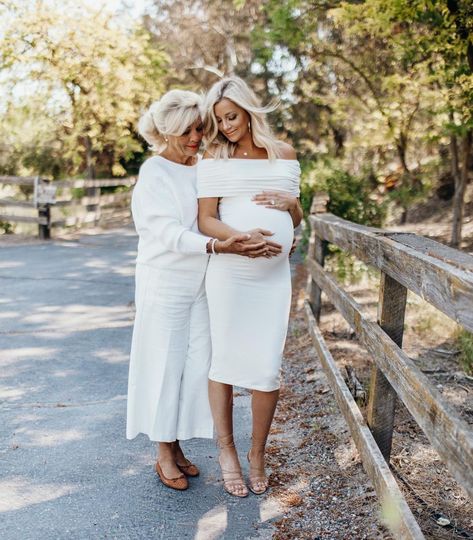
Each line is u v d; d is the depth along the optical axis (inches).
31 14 600.4
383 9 269.9
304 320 229.8
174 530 102.5
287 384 169.8
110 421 147.0
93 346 210.5
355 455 125.0
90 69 629.6
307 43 393.1
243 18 781.9
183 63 890.1
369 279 264.1
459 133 321.7
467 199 486.9
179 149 111.0
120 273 344.8
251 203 108.6
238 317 110.4
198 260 111.7
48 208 502.3
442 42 253.1
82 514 107.4
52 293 293.1
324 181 303.3
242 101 104.5
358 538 98.0
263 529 102.5
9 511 108.5
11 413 152.9
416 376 86.6
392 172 453.1
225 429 115.9
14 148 727.7
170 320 112.3
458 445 70.6
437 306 80.1
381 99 411.2
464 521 101.5
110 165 833.5
